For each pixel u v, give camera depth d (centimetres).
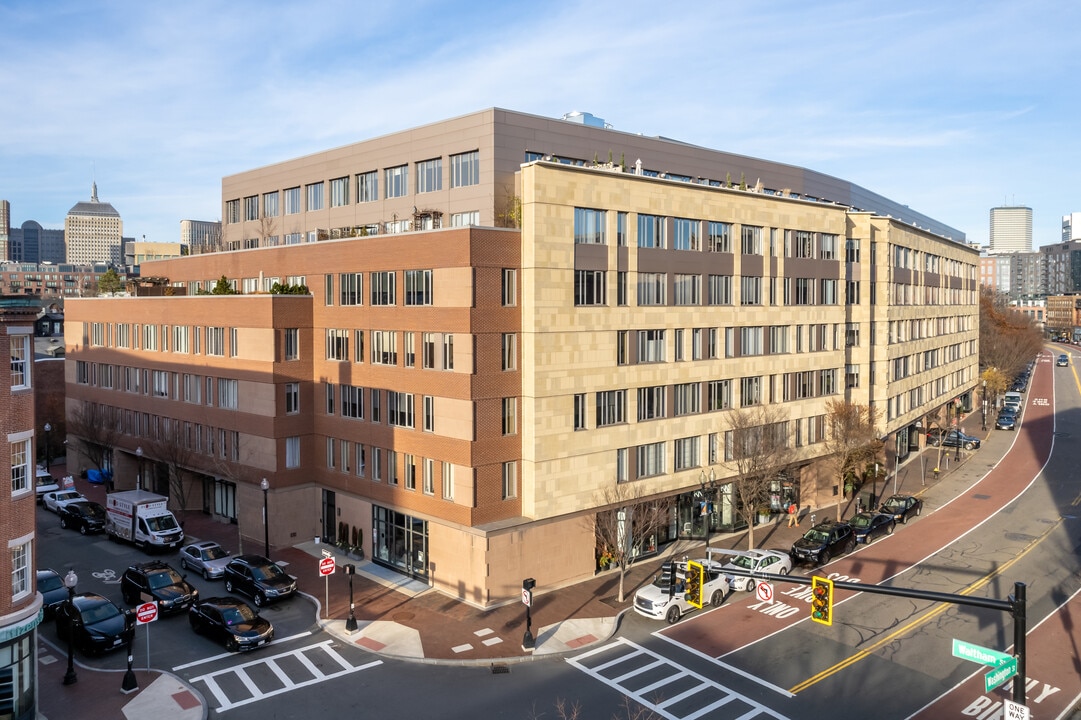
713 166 5841
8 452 2506
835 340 5531
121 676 2861
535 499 3688
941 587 3888
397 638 3197
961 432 7950
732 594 3806
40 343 9369
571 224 3806
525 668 2948
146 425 5594
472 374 3550
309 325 4562
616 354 4038
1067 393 12050
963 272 9525
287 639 3216
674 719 2548
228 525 5000
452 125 4766
